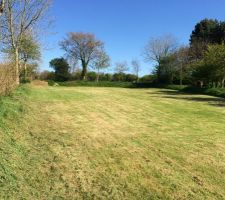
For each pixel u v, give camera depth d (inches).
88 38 2662.4
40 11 851.4
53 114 513.3
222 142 389.1
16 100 529.7
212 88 1414.9
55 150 324.5
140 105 737.6
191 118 573.6
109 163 296.8
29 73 1414.9
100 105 679.7
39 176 260.4
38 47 1081.4
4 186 233.8
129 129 441.1
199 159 319.0
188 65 2032.5
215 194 243.8
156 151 339.0
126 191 243.3
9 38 803.4
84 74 2694.4
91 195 235.0
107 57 2652.6
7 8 775.7
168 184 257.6
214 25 2285.9
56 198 227.9
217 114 642.8
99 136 389.7
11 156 287.3
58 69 2652.6
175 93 1362.0
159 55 2290.8
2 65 514.0
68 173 270.1
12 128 382.3
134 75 2566.4
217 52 1424.7
